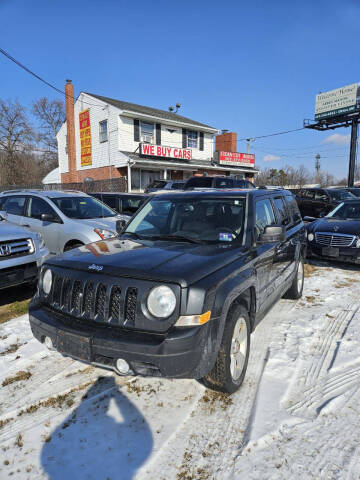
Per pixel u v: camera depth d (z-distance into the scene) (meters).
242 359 2.85
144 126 21.66
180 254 2.72
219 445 2.23
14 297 5.18
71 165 24.25
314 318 4.38
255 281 2.97
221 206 3.43
